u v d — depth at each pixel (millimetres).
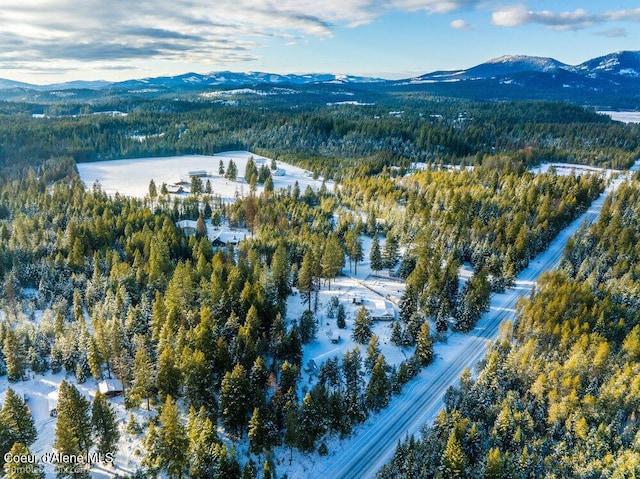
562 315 81688
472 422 60719
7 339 67125
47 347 73875
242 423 59781
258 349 71625
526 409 59781
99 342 67625
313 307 95062
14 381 68688
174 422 51250
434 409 68500
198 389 61062
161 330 69688
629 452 51156
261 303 79875
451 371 77438
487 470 50875
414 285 92750
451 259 101875
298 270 102438
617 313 84500
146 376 61406
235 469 51281
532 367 66875
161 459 51750
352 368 68312
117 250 113875
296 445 58750
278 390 61312
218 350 65688
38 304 91125
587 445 54969
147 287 89938
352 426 64062
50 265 100312
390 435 63375
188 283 83375
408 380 74000
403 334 82750
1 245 107375
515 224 121688
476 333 89062
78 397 52781
